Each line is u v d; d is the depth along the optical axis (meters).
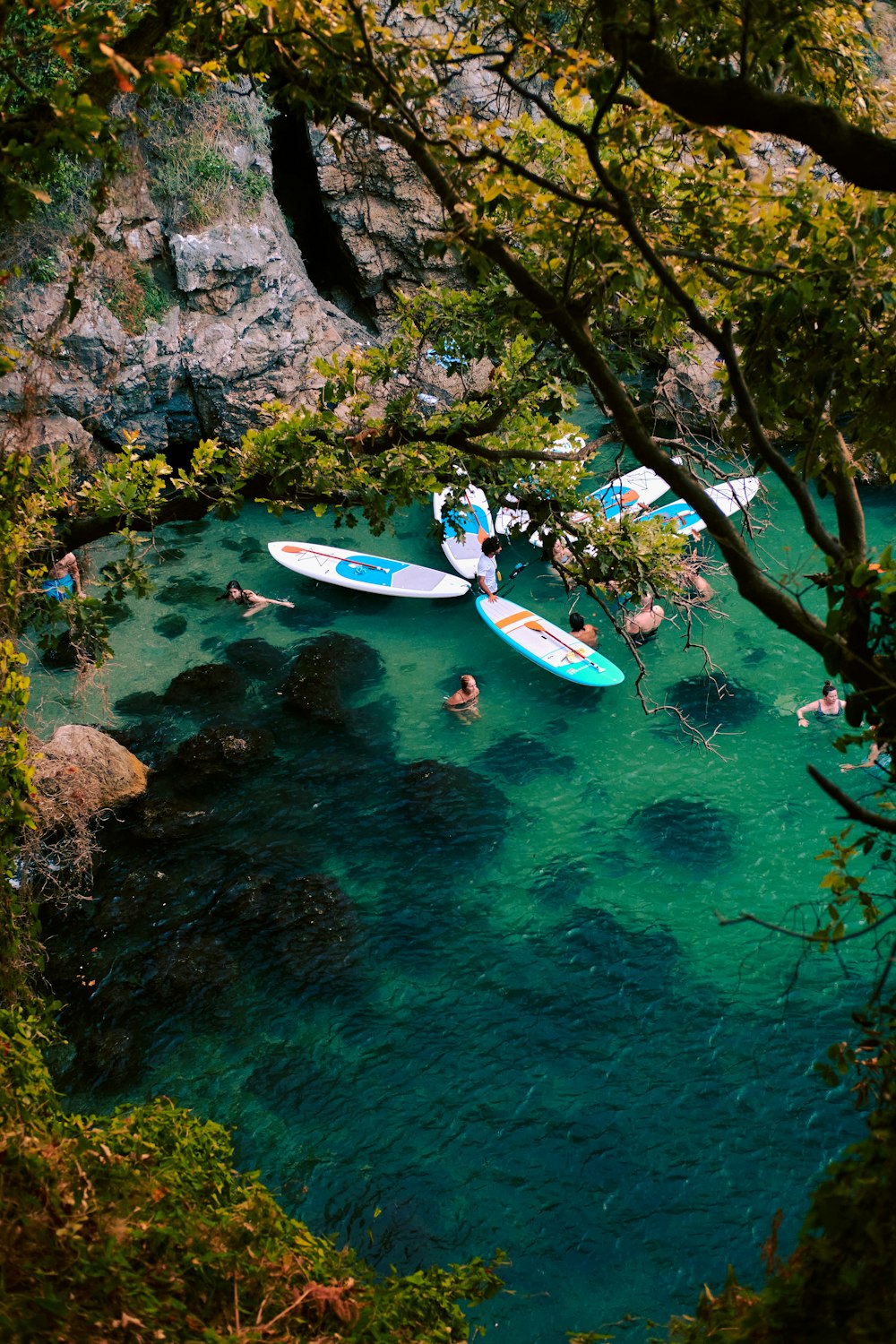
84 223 19.47
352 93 5.79
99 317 19.64
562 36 6.66
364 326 23.89
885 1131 3.72
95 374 19.89
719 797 13.99
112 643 17.55
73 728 14.66
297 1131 10.24
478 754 15.05
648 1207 9.39
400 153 21.94
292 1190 9.68
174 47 6.80
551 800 14.18
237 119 20.88
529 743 15.20
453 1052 10.98
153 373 20.45
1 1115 5.12
